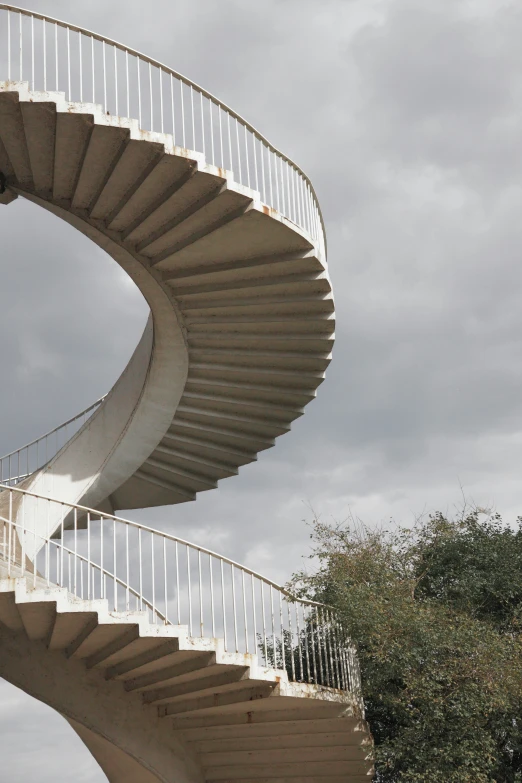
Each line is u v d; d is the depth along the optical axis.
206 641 11.98
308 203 14.54
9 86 11.22
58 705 13.36
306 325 14.52
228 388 15.48
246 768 14.86
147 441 16.23
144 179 12.25
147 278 13.77
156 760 14.05
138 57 12.52
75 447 16.14
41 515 15.70
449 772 13.17
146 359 15.50
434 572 17.30
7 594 10.89
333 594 14.83
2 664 13.15
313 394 15.73
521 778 14.55
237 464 17.41
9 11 11.82
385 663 13.73
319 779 14.80
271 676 12.55
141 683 13.58
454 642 13.76
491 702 13.42
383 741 14.93
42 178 12.80
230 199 12.47
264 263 13.48
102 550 11.81
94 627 11.56
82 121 11.55
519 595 16.86
